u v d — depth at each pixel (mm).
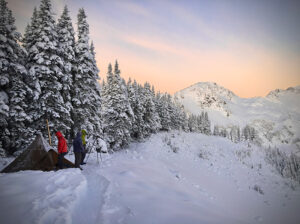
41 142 8078
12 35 11992
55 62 14094
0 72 11688
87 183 5781
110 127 24734
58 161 7441
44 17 14047
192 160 25719
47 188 4691
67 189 4688
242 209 11375
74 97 16344
